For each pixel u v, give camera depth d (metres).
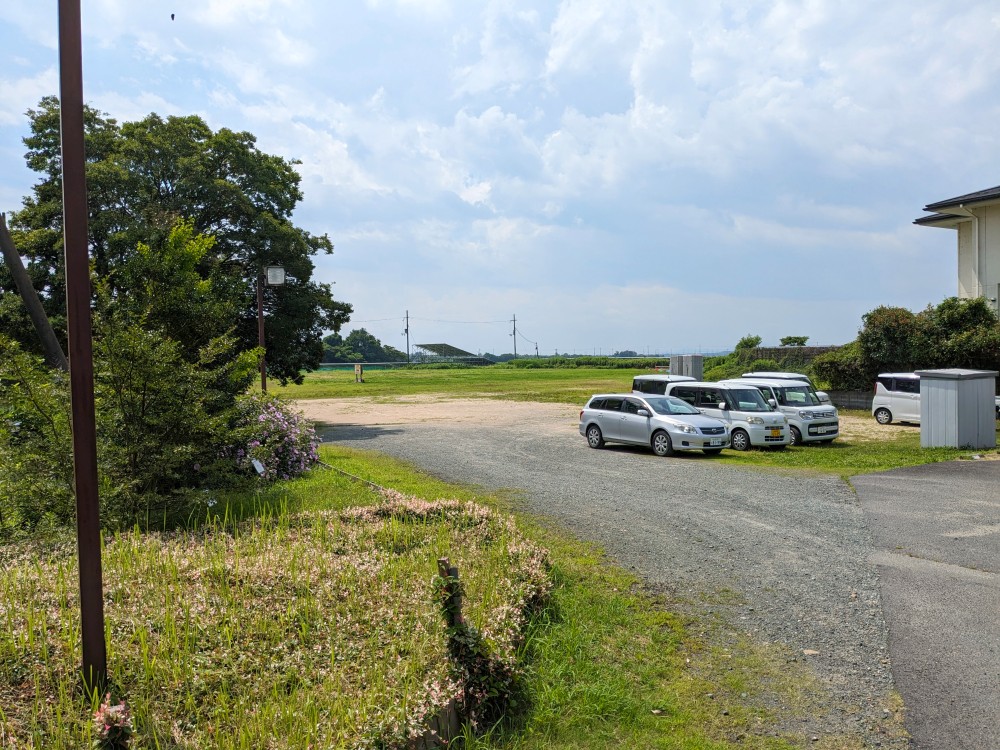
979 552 8.09
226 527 8.36
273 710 3.85
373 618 5.14
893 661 5.24
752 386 19.39
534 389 49.75
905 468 14.30
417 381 65.50
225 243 24.00
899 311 27.45
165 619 4.91
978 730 4.28
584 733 4.22
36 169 21.38
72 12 3.81
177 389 9.27
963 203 25.61
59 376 8.68
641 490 12.09
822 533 9.00
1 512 8.48
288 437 12.98
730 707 4.59
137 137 22.52
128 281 10.12
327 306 27.08
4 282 20.23
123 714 3.45
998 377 24.38
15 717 3.73
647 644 5.52
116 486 8.52
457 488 12.20
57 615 4.98
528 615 5.72
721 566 7.58
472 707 4.29
